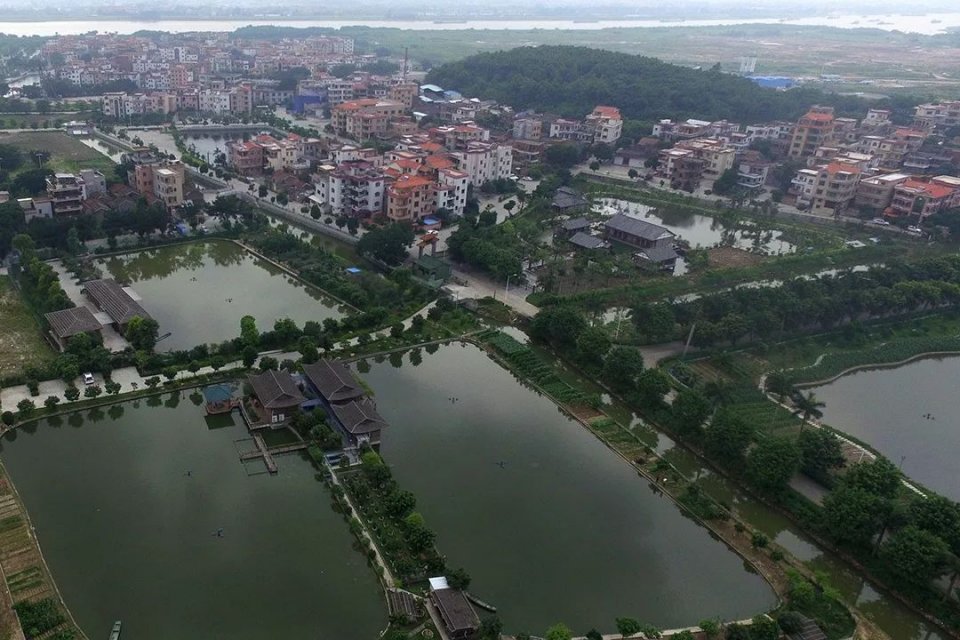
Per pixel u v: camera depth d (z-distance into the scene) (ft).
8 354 344.49
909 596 240.32
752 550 259.19
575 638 214.28
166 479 273.33
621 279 491.72
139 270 467.52
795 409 338.34
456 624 208.64
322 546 246.27
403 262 489.26
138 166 568.00
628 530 266.98
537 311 432.66
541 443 315.37
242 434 304.50
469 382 361.71
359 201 572.92
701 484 298.76
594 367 370.73
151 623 209.97
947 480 311.68
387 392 345.10
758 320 403.95
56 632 203.31
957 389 391.04
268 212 592.60
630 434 323.37
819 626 223.71
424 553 241.76
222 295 435.94
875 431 343.87
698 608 233.76
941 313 469.98
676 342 409.90
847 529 251.80
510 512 269.64
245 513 258.37
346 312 422.00
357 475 278.87
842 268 549.54
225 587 225.35
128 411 317.22
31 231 464.65
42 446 288.92
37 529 242.78
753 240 593.83
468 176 615.16
